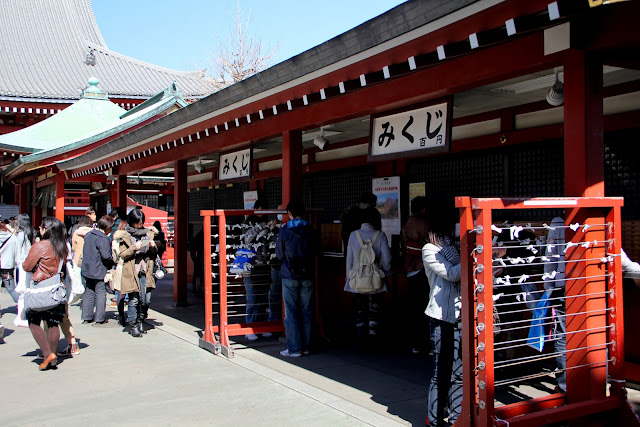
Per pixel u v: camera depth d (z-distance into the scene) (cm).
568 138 406
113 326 940
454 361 443
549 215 691
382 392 551
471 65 479
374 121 621
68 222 2283
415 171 883
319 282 760
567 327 421
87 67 3597
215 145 903
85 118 2097
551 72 563
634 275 446
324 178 1090
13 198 2962
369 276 661
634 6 366
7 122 2842
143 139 1086
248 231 797
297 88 641
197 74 3819
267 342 784
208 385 585
